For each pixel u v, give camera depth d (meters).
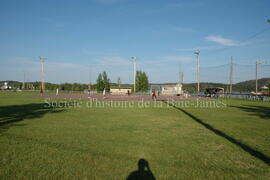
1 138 7.83
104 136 8.37
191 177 4.74
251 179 4.68
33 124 10.88
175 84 64.06
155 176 4.75
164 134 8.88
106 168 5.14
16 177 4.61
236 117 14.37
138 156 6.05
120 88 65.88
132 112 16.91
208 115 15.38
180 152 6.48
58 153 6.18
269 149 6.86
